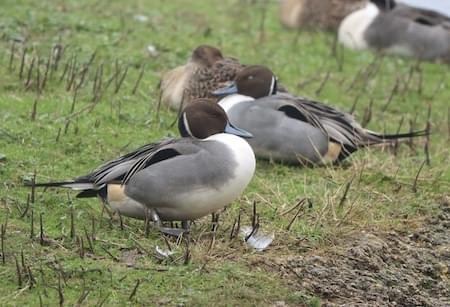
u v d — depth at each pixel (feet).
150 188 34.81
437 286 35.42
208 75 50.03
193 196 34.76
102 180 35.58
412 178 43.80
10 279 31.48
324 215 38.55
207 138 36.04
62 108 47.32
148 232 35.22
